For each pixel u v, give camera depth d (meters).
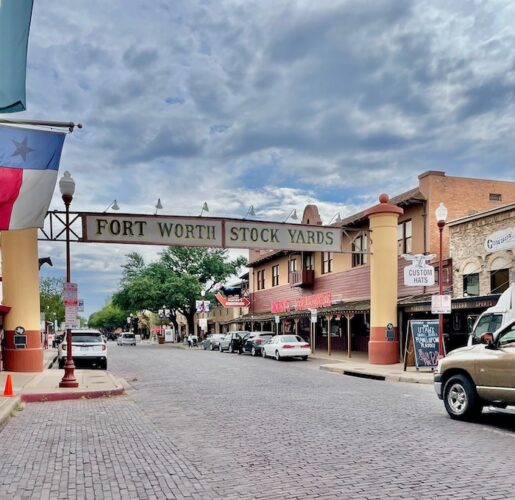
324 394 14.19
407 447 7.80
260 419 10.30
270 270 46.84
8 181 9.98
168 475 6.51
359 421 9.96
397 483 6.05
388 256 24.58
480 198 27.28
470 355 9.89
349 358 28.16
